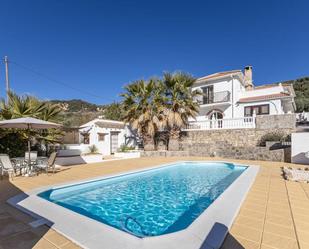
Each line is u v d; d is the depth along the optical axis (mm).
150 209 6004
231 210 4488
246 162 14031
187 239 3240
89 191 7836
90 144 19703
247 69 26969
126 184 9133
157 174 11477
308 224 3918
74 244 3170
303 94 43938
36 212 4504
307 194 6020
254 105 21188
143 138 19156
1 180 8219
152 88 17734
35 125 9234
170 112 17781
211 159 16094
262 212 4555
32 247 3084
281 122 16266
